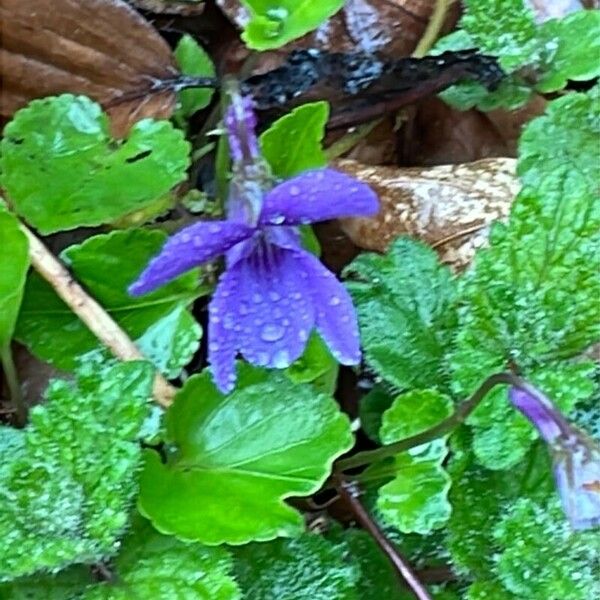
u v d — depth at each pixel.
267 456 0.15
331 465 0.15
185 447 0.15
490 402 0.15
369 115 0.18
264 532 0.14
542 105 0.18
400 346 0.16
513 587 0.15
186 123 0.18
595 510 0.14
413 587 0.15
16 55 0.17
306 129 0.15
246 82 0.18
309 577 0.15
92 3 0.17
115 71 0.17
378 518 0.16
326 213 0.14
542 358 0.15
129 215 0.17
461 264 0.17
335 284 0.14
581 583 0.15
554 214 0.15
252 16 0.16
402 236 0.16
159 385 0.16
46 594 0.15
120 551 0.15
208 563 0.14
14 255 0.15
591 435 0.16
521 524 0.15
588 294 0.15
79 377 0.14
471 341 0.15
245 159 0.14
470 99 0.18
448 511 0.15
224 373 0.14
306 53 0.18
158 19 0.18
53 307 0.16
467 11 0.18
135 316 0.16
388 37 0.18
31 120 0.16
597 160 0.17
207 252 0.14
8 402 0.16
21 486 0.14
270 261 0.14
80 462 0.14
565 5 0.19
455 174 0.18
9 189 0.16
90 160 0.16
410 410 0.15
